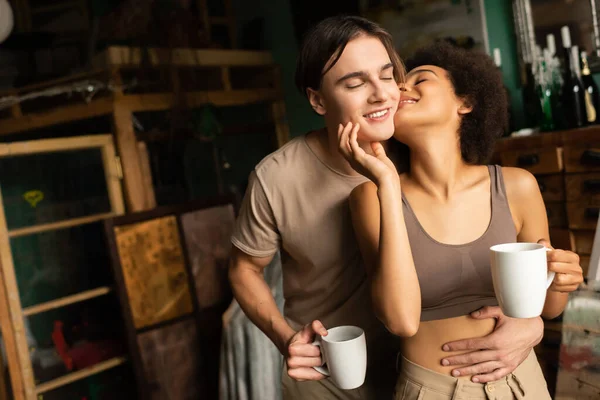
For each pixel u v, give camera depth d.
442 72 1.04
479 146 1.07
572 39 2.00
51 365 2.23
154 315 2.33
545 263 0.83
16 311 2.13
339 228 1.17
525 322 1.02
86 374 2.27
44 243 2.27
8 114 2.64
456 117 1.05
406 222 1.01
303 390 1.31
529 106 2.12
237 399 2.10
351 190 1.16
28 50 2.77
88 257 2.39
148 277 2.33
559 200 1.82
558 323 1.83
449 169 1.03
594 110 1.88
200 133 2.63
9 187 2.20
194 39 2.80
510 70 2.20
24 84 2.76
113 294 2.41
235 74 3.21
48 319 2.25
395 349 1.27
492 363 0.99
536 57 2.09
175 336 2.37
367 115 1.00
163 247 2.39
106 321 2.39
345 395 1.27
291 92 3.05
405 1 2.47
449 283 1.00
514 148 1.91
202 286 2.48
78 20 3.06
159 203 2.66
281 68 3.08
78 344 2.32
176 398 2.33
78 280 2.35
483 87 1.04
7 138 2.65
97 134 2.65
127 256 2.29
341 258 1.20
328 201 1.17
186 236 2.46
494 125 1.08
